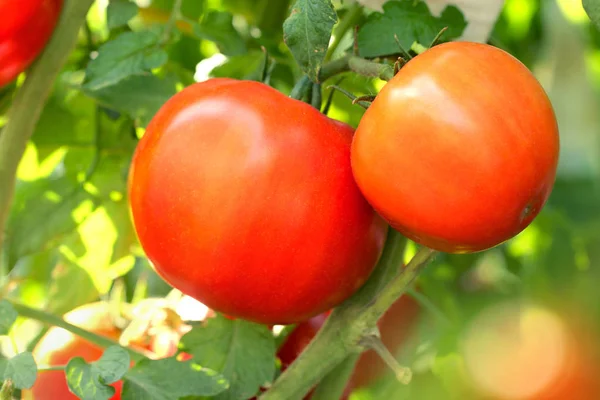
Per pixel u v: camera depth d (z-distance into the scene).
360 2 0.57
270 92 0.51
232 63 0.61
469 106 0.46
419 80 0.47
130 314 0.62
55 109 0.61
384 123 0.47
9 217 0.61
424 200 0.47
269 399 0.53
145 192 0.51
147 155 0.51
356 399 0.63
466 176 0.46
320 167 0.50
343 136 0.51
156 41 0.56
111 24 0.57
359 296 0.52
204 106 0.50
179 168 0.50
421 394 0.63
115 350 0.49
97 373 0.49
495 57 0.47
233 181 0.49
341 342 0.52
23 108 0.56
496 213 0.46
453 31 0.55
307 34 0.49
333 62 0.53
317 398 0.55
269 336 0.55
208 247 0.50
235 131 0.50
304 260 0.50
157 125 0.51
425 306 0.63
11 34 0.53
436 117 0.46
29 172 0.62
